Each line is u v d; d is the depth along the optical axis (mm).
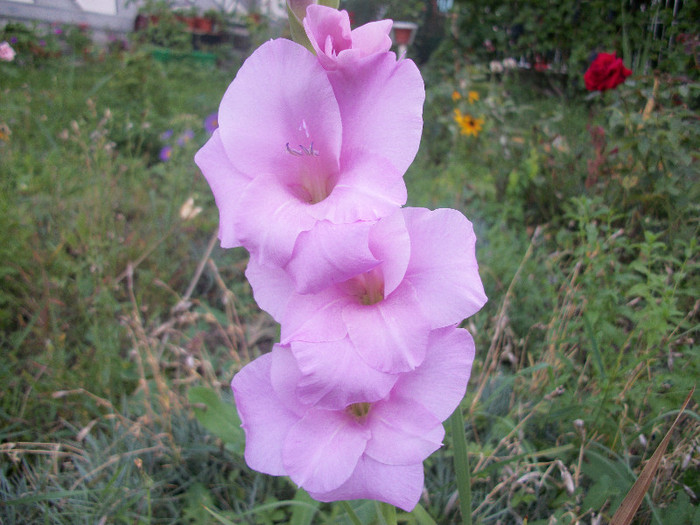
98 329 697
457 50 2270
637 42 1812
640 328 577
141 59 1832
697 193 843
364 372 269
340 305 289
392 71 269
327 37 268
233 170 291
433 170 1331
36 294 756
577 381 579
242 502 504
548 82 2180
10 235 789
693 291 600
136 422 541
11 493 501
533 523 447
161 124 1581
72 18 3262
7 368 616
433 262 279
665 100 963
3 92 1590
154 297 816
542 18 2143
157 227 938
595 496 441
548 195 1027
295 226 264
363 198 263
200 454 541
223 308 843
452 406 289
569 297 642
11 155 1081
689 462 455
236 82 285
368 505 443
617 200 940
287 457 293
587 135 1217
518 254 879
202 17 3402
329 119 278
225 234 281
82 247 840
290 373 295
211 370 588
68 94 1577
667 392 523
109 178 976
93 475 512
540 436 557
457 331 289
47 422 592
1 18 3012
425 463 522
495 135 1327
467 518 350
